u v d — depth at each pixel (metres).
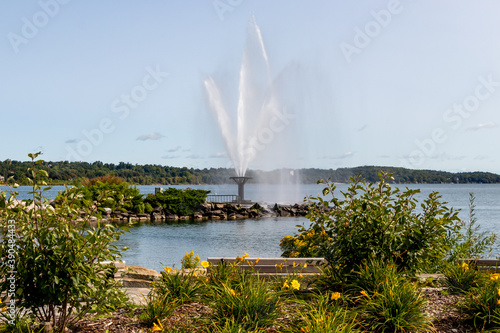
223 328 3.96
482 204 51.91
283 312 4.39
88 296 4.25
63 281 3.89
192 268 6.09
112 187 30.11
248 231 21.94
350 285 5.03
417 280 5.38
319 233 5.91
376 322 4.21
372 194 5.66
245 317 4.11
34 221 4.03
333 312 4.17
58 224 3.95
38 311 4.19
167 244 16.73
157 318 4.28
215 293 4.86
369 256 5.33
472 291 5.07
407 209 5.73
